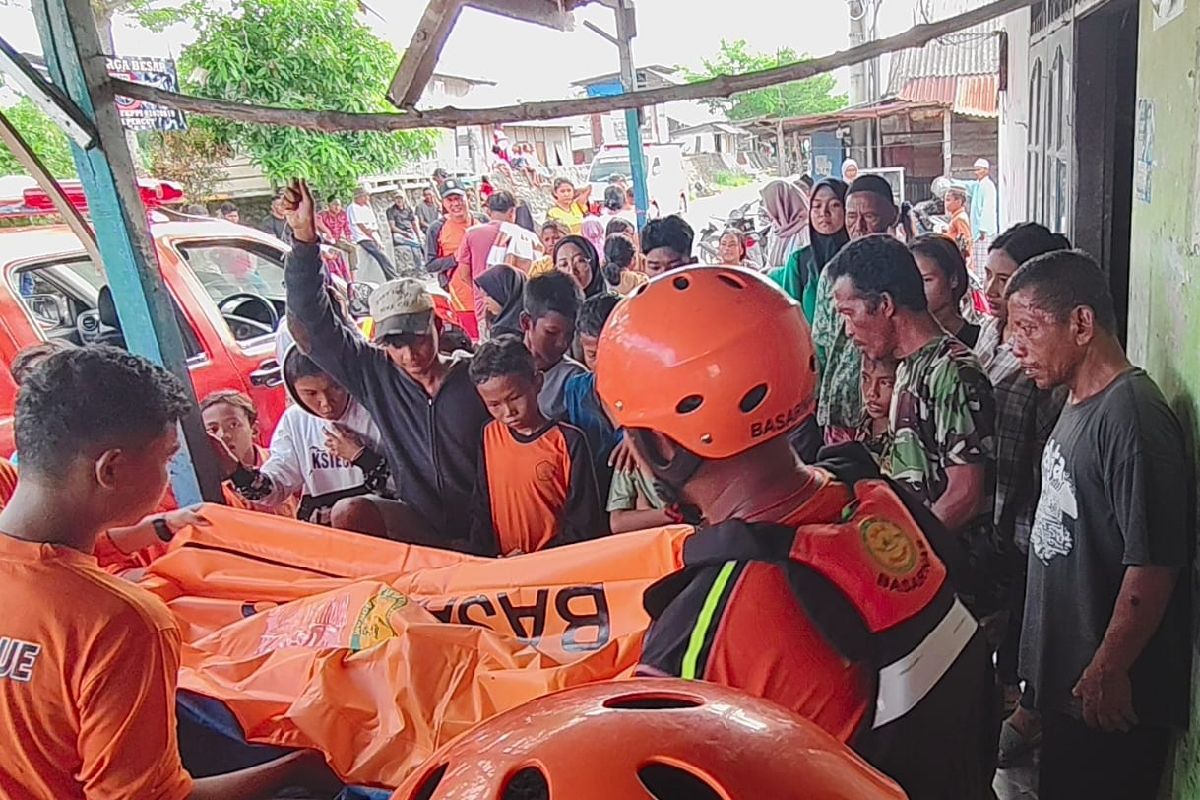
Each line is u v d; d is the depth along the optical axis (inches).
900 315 94.3
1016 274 76.5
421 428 117.3
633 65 244.2
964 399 89.9
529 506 115.6
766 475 48.2
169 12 417.7
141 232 99.6
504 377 110.3
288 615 86.4
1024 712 104.0
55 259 171.9
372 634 80.3
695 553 47.1
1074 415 74.4
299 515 125.2
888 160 511.8
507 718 30.1
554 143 835.4
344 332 117.7
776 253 207.0
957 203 319.9
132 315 101.5
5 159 376.8
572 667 72.9
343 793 67.8
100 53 94.0
